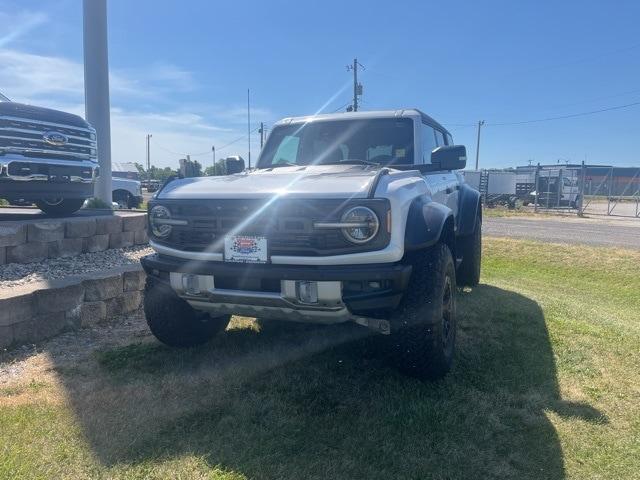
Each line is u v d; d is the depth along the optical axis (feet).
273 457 8.58
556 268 35.06
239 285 10.84
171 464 8.28
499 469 8.51
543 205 114.32
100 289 15.57
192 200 11.31
